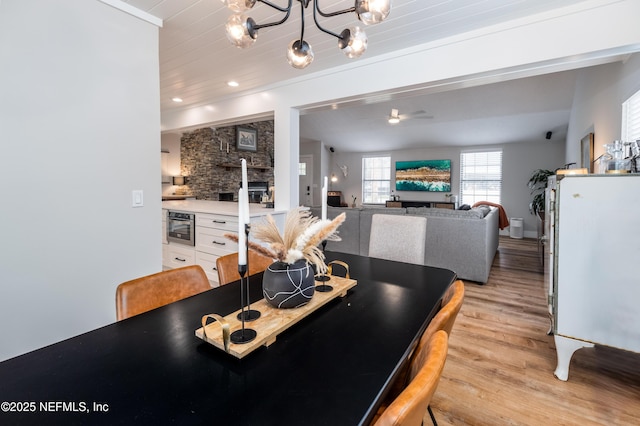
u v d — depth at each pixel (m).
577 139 4.63
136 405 0.69
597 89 3.35
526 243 6.27
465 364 2.05
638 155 1.86
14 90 1.59
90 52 1.87
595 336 1.82
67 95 1.78
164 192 7.49
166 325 1.08
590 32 1.97
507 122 6.37
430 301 1.32
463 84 2.63
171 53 2.76
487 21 2.22
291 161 3.56
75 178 1.83
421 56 2.59
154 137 2.21
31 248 1.67
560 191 1.88
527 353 2.18
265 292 1.14
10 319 1.61
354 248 4.46
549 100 5.38
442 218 3.80
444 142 7.88
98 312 1.95
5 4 1.55
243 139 7.56
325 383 0.77
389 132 7.82
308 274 1.15
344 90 3.04
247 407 0.69
